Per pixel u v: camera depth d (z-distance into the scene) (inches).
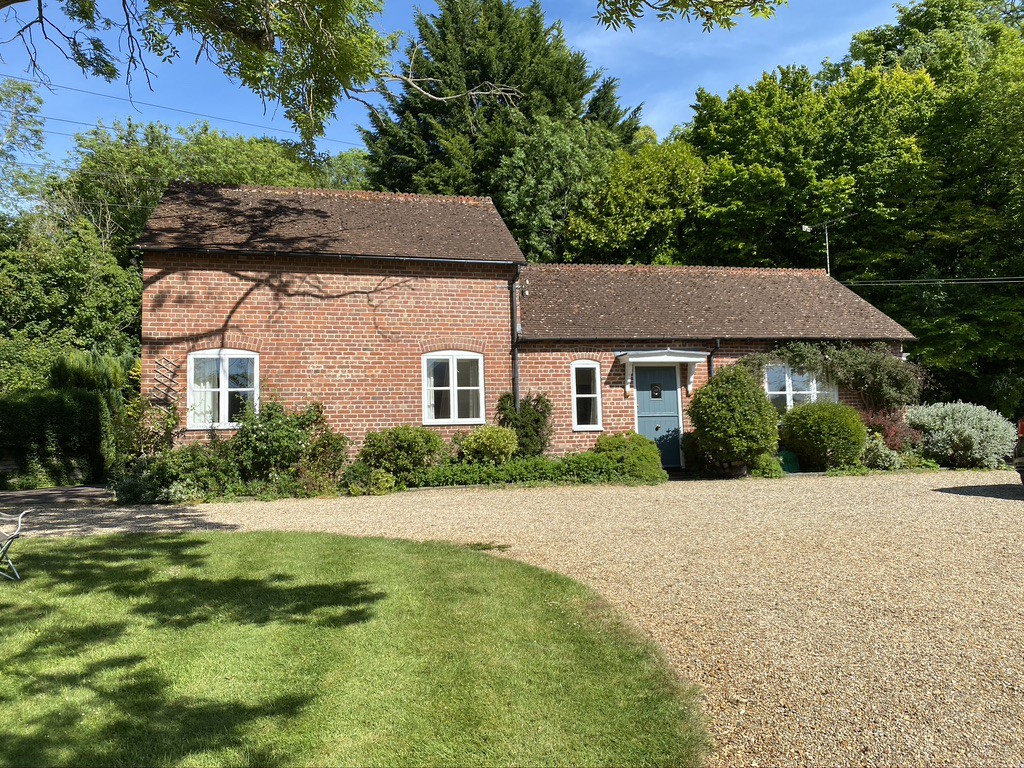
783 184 986.7
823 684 167.2
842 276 1005.8
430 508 440.8
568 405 639.8
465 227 681.6
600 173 1139.3
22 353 867.4
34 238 960.9
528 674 174.7
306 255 579.5
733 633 201.2
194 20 380.8
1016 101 870.4
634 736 145.1
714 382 607.8
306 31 400.2
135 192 1240.2
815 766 133.9
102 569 275.7
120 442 540.4
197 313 560.4
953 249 962.1
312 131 471.2
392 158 1200.8
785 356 665.6
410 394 605.9
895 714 152.2
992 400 919.0
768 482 557.6
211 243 564.1
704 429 597.9
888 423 660.7
